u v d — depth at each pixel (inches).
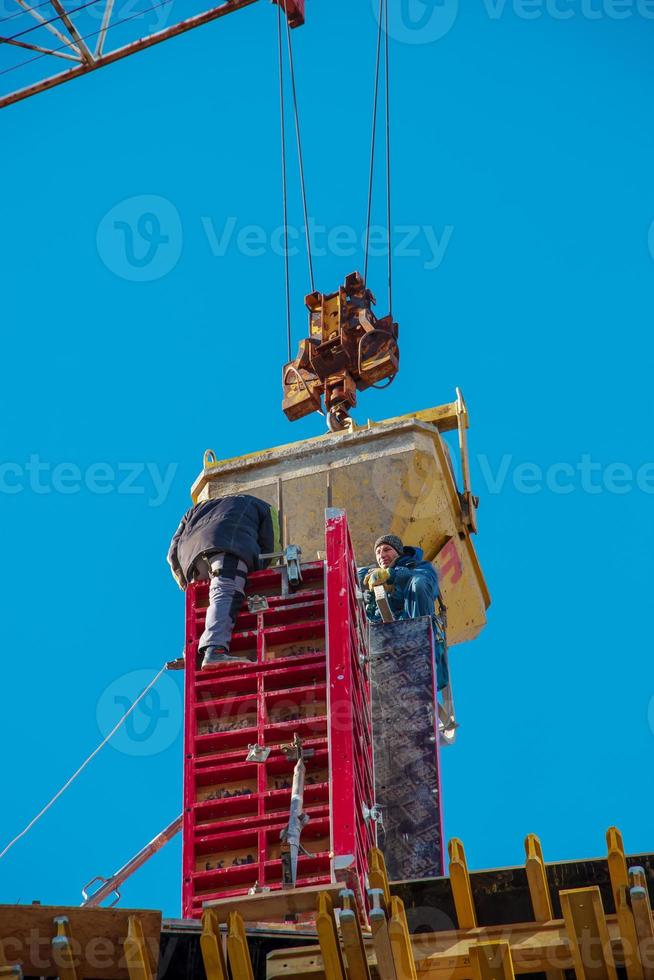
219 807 3144.7
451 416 4345.5
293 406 4628.4
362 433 4234.7
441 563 4227.4
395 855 3095.5
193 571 3555.6
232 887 3024.1
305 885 2938.0
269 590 3511.3
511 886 2034.9
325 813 3061.0
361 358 4594.0
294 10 5027.1
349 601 3393.2
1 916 1958.7
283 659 3346.5
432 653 3385.8
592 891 1910.7
